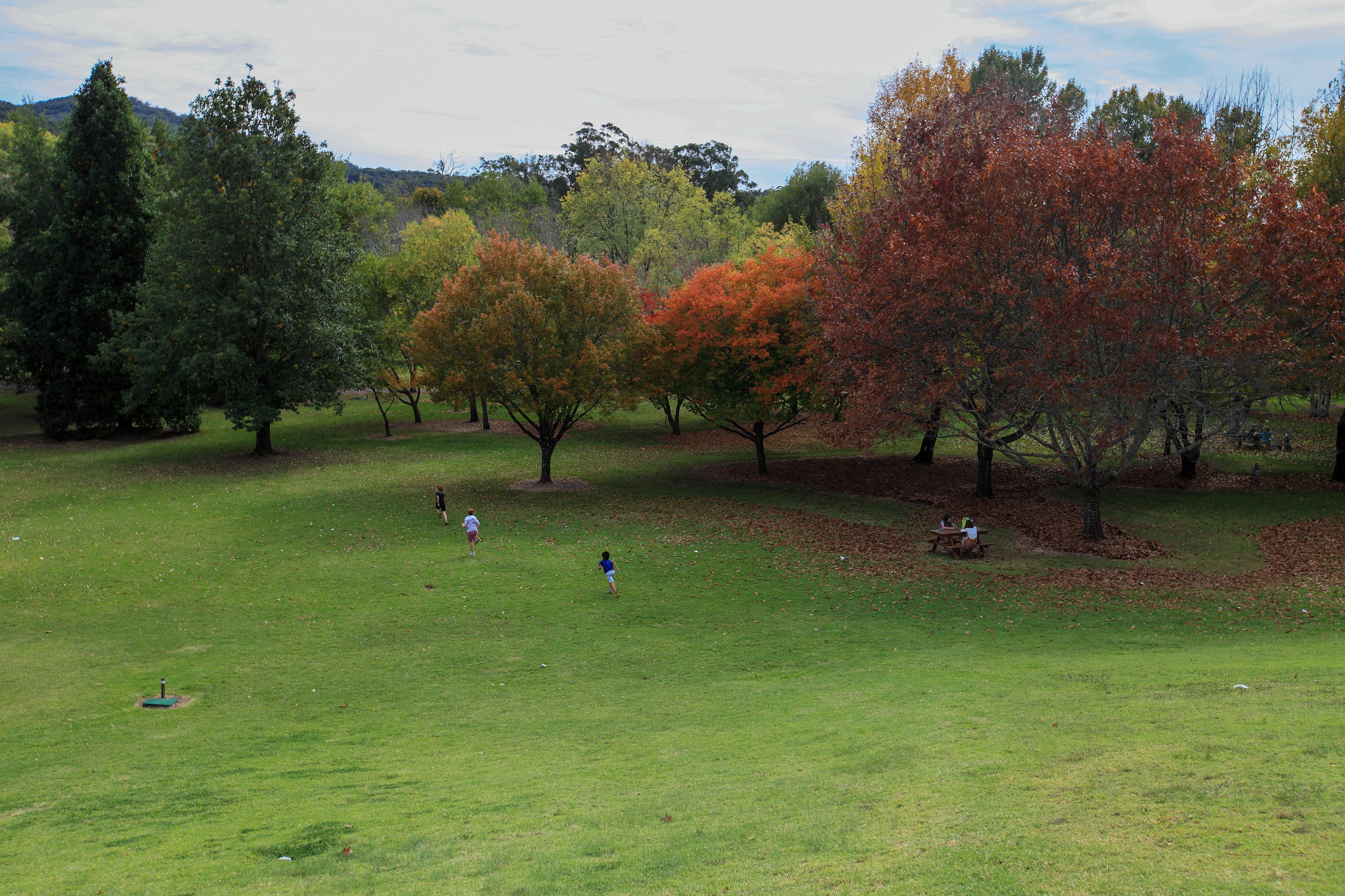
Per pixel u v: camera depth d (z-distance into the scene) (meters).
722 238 81.75
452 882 8.70
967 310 27.36
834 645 20.23
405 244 64.69
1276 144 40.81
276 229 46.03
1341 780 8.76
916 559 28.75
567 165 131.62
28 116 69.19
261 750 14.66
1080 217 26.75
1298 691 12.97
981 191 27.66
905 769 11.14
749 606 23.59
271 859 9.68
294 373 47.69
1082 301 24.36
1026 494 39.28
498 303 36.09
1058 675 15.98
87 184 52.34
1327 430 50.28
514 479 42.53
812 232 67.94
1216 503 36.47
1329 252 24.30
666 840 9.45
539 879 8.60
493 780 12.54
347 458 48.19
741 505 37.16
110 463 45.09
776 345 39.16
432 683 18.34
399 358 63.41
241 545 29.84
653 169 90.62
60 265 52.69
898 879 7.72
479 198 105.31
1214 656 17.17
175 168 46.44
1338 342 27.02
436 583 25.56
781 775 11.54
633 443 54.62
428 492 38.97
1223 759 9.85
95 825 11.21
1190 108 49.88
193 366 44.28
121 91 53.22
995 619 22.09
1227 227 25.34
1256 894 6.64
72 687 18.06
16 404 68.81
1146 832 8.12
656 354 39.69
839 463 47.09
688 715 15.62
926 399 27.88
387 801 11.76
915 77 43.44
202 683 18.38
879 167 42.16
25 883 9.20
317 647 20.67
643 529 32.62
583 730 15.16
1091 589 24.73
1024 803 9.32
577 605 23.67
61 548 28.78
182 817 11.45
